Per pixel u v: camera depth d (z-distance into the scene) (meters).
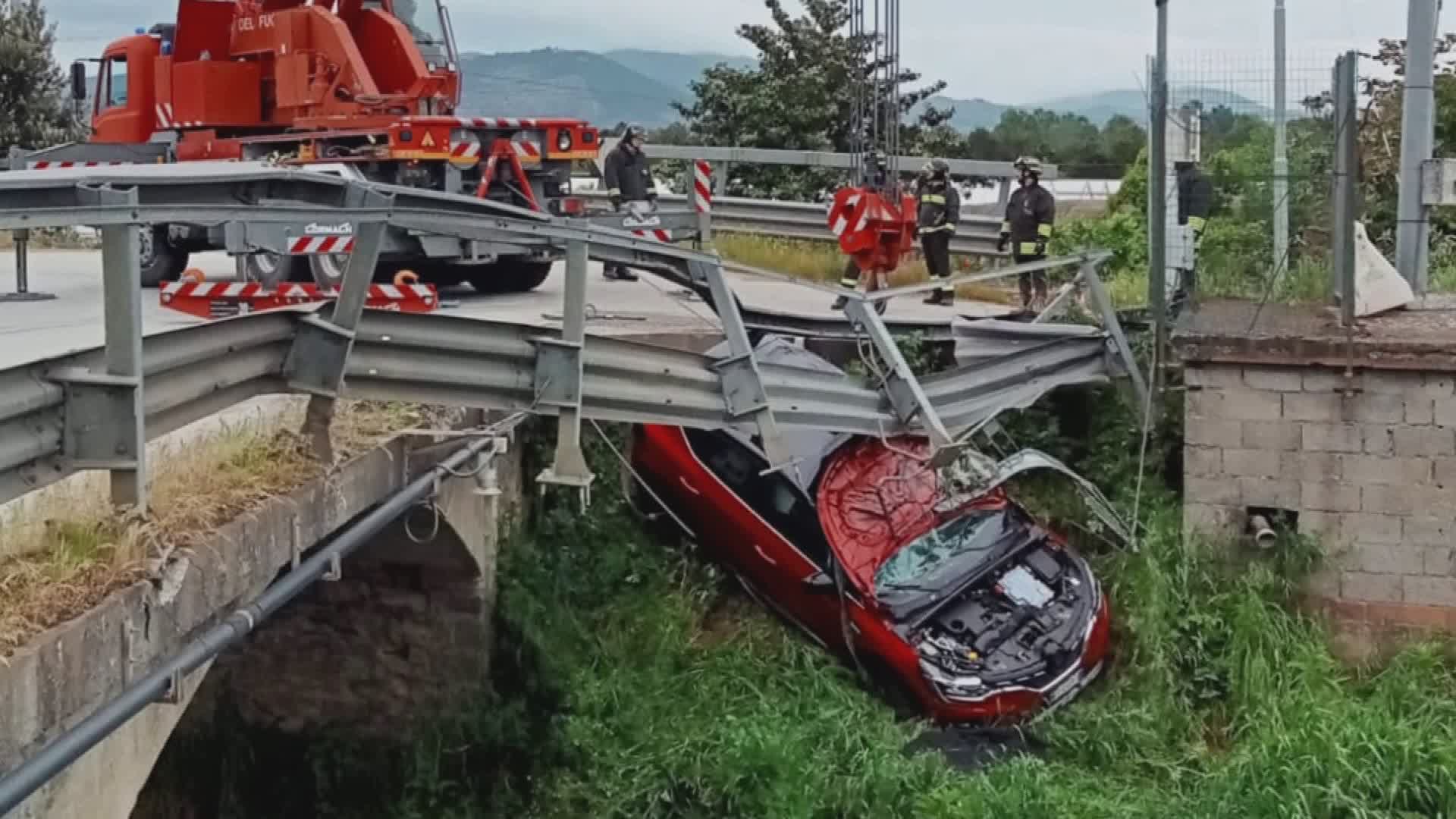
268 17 15.20
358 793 11.01
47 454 4.98
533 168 14.52
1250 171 12.85
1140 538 10.89
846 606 10.51
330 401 6.99
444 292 15.48
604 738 10.38
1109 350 11.34
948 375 10.39
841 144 26.64
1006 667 10.16
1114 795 9.18
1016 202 15.08
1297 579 10.32
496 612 11.05
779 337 11.87
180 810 11.31
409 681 11.12
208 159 15.54
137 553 5.22
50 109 35.16
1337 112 11.64
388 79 15.17
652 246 7.88
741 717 10.07
